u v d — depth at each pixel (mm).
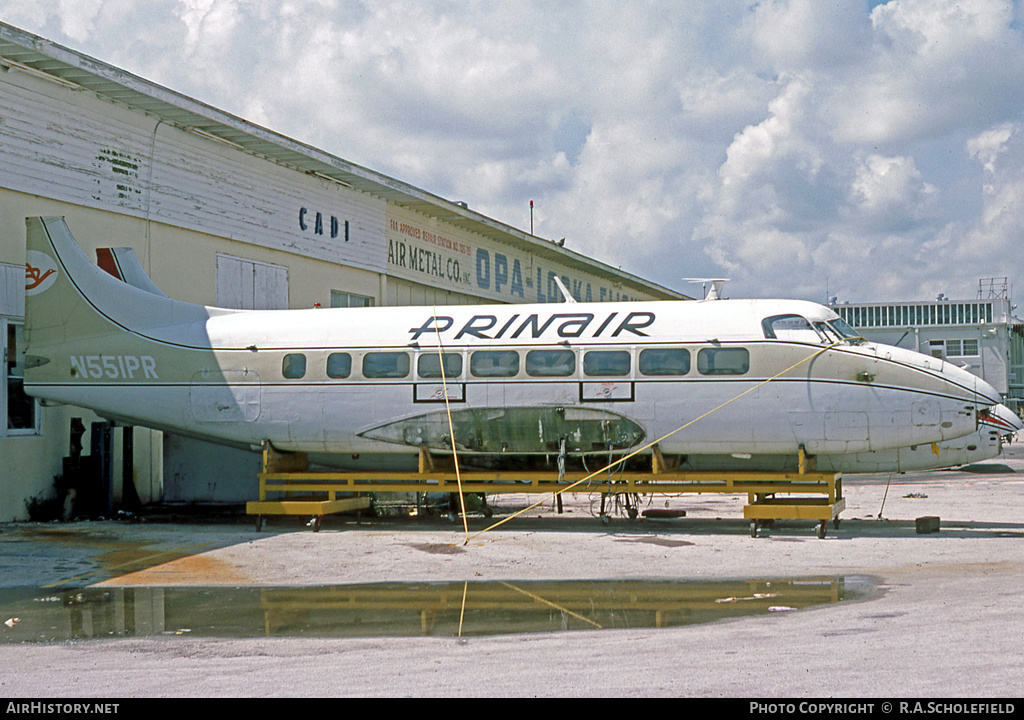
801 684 5750
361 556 11500
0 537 13461
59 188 15797
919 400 13055
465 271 30625
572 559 11141
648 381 13602
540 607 8484
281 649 7078
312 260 22516
